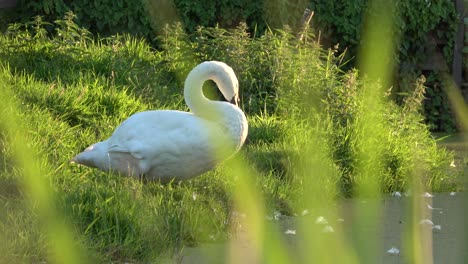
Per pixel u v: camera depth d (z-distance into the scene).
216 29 16.03
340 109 12.63
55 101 12.25
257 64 15.47
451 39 20.11
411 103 13.41
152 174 9.27
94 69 15.16
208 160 9.05
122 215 7.79
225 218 8.05
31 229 7.17
